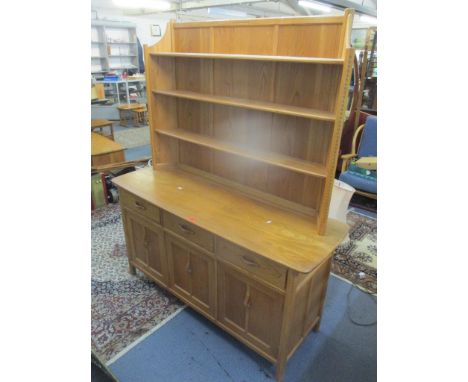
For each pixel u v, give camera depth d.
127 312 2.11
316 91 1.64
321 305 1.90
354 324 2.05
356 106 4.00
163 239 2.03
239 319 1.77
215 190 2.14
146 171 2.41
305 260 1.44
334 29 1.51
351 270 2.53
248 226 1.72
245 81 1.90
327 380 1.69
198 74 2.12
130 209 2.19
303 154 1.79
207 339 1.93
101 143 3.85
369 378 1.71
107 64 9.36
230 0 6.38
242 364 1.78
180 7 6.71
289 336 1.61
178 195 2.05
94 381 1.10
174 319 2.07
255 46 1.79
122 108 6.51
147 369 1.74
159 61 2.17
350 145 4.12
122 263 2.58
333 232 1.67
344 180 3.53
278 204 1.96
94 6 8.48
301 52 1.64
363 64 3.95
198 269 1.88
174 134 2.23
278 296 1.52
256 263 1.54
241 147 1.98
